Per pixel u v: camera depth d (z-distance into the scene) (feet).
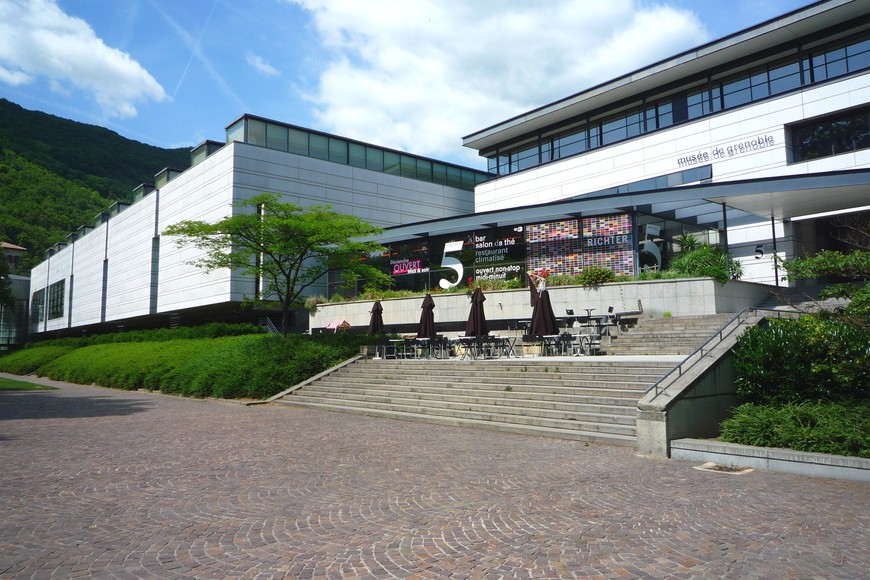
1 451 33.73
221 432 41.52
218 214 126.82
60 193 410.52
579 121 126.41
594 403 41.70
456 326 90.58
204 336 111.04
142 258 158.92
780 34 93.81
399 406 51.29
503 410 44.73
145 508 21.63
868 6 85.66
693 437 33.65
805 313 38.88
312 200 134.51
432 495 23.49
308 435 40.04
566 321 74.95
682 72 106.83
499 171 143.74
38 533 18.63
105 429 43.19
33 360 147.74
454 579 14.87
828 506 21.54
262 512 21.13
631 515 20.49
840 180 73.15
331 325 105.60
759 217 93.04
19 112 579.89
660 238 90.94
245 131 127.65
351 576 15.06
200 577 14.99
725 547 17.15
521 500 22.63
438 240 105.40
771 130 94.27
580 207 87.81
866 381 32.73
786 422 30.14
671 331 64.34
